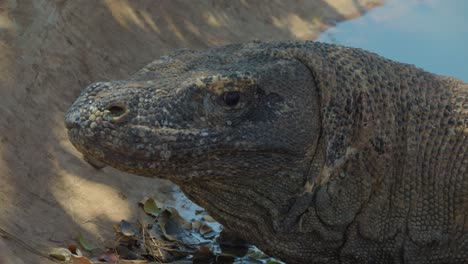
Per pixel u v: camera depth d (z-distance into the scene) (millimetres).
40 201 13352
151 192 15398
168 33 21062
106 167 15055
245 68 11430
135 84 11164
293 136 11461
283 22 24625
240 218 12008
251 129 11242
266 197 11773
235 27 23281
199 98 11086
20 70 15633
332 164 11594
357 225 12047
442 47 23469
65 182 14094
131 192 15008
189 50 12281
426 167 12055
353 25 25266
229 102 11188
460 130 12125
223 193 11750
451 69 21766
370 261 12266
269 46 11969
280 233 11953
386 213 12086
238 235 12867
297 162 11633
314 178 11664
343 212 11875
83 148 10789
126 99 10852
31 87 15547
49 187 13766
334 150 11594
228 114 11180
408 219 12156
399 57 22844
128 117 10781
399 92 12055
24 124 14609
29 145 14273
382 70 12055
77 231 13195
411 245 12211
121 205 14445
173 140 10875
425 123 12094
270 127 11328
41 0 17656
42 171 13961
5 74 15242
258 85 11328
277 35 23984
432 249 12266
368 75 11867
